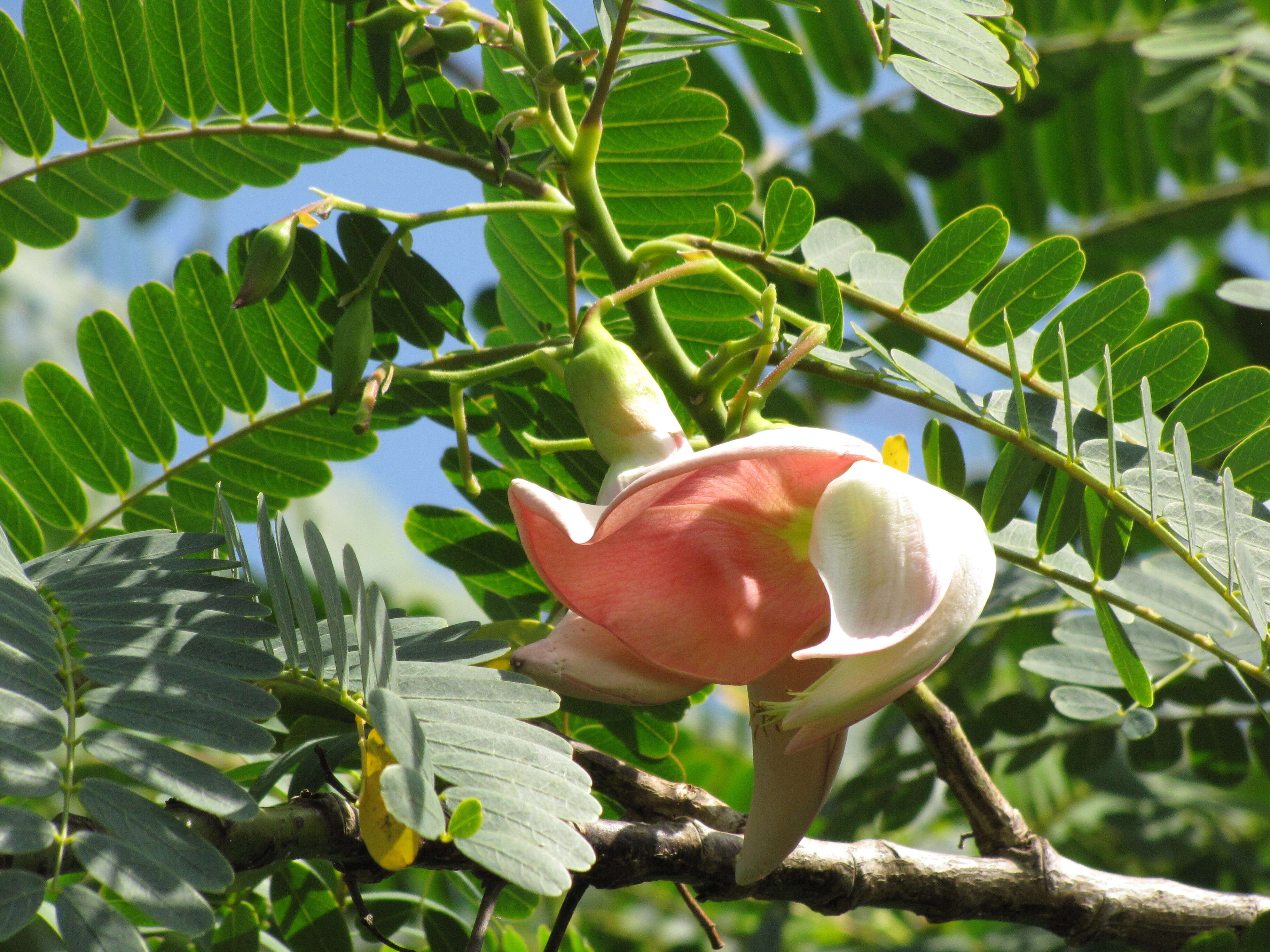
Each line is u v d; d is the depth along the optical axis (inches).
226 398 32.5
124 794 27.5
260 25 31.8
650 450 29.8
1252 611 29.8
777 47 30.6
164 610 29.0
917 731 31.5
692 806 30.5
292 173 32.5
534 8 31.3
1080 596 32.1
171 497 32.7
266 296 30.8
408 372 30.8
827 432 29.1
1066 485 31.1
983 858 31.1
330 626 29.0
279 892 31.8
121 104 32.1
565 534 29.5
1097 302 31.5
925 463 31.9
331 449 32.6
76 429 32.4
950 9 31.3
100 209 32.6
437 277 32.0
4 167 32.5
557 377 30.5
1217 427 31.3
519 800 28.2
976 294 33.0
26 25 31.8
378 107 32.0
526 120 31.2
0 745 27.5
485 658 29.7
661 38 32.2
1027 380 31.8
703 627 29.8
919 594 28.6
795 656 28.4
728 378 30.8
